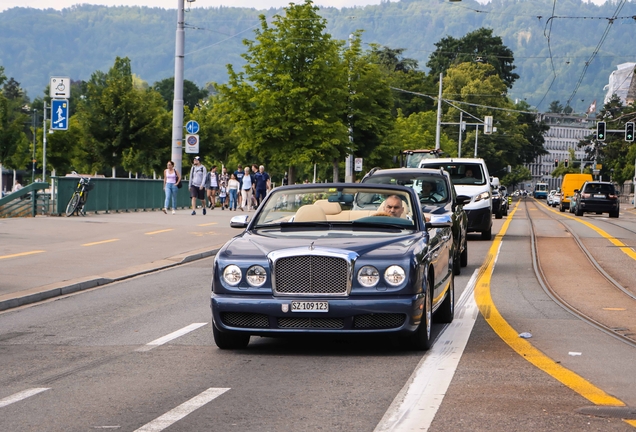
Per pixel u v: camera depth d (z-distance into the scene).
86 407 6.96
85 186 32.53
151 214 35.31
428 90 127.81
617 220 47.28
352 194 10.98
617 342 10.35
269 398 7.24
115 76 72.00
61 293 14.96
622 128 124.06
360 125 51.22
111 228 26.92
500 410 6.77
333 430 6.18
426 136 92.69
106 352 9.58
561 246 25.80
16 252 20.22
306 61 38.53
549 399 7.16
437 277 10.61
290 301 9.09
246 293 9.21
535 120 133.62
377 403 7.03
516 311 13.05
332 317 9.07
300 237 9.80
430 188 18.45
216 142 85.25
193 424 6.38
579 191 55.34
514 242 27.23
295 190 11.11
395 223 10.47
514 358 9.12
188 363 8.91
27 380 8.08
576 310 13.27
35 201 32.34
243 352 9.57
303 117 37.62
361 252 9.23
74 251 20.78
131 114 70.31
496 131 122.12
